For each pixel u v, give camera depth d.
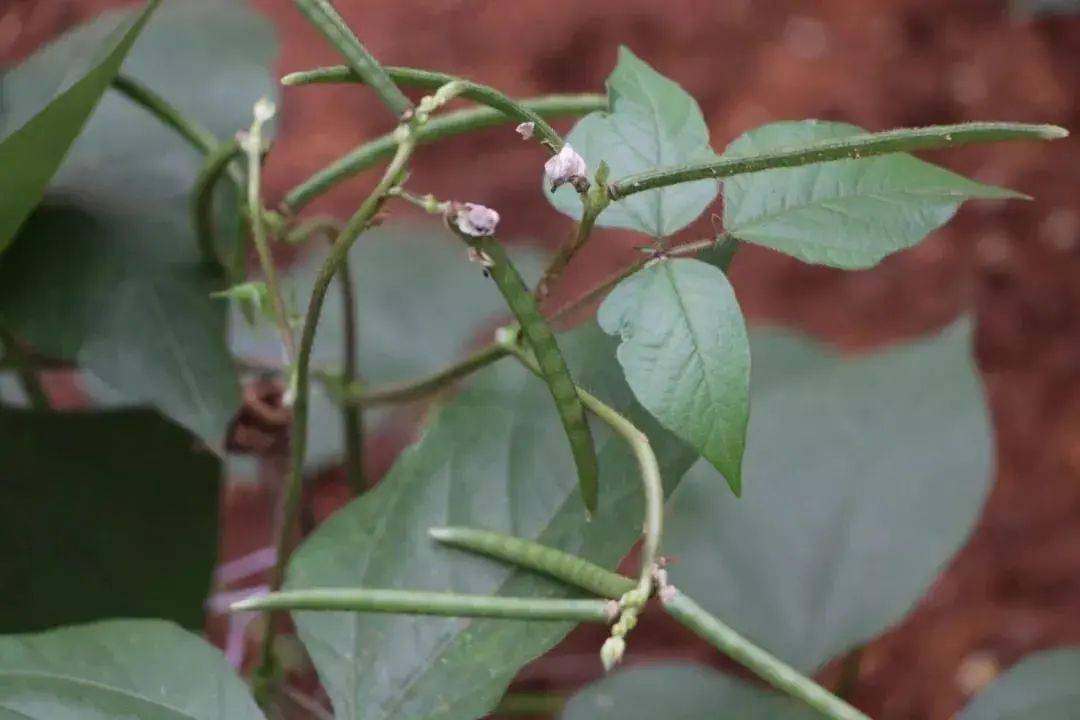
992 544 1.24
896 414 0.86
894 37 1.56
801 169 0.75
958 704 1.15
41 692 0.75
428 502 0.79
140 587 0.88
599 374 0.79
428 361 1.14
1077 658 0.82
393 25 1.56
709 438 0.73
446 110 1.52
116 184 0.86
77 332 0.84
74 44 0.89
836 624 0.84
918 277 1.41
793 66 1.53
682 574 0.85
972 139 0.73
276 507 1.15
